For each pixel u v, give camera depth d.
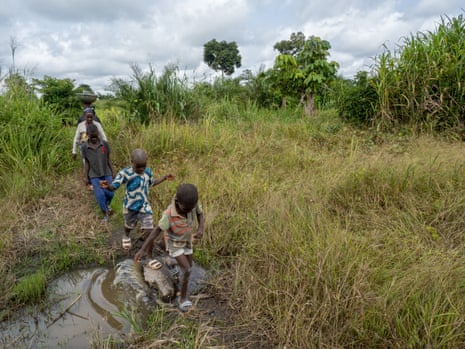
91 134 4.84
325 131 8.82
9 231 4.43
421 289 2.64
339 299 2.65
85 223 4.79
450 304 2.46
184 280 3.16
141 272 3.72
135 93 9.30
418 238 3.65
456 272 2.85
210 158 6.86
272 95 13.73
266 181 5.52
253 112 11.55
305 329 2.63
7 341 2.76
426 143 6.61
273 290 3.05
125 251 4.19
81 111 11.58
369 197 4.63
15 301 3.22
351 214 4.26
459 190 4.42
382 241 3.62
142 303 3.24
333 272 2.87
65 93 11.70
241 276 3.39
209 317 3.05
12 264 3.79
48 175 6.25
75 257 3.98
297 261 3.08
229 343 2.74
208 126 8.45
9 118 6.60
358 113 9.03
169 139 7.61
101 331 2.88
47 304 3.23
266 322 2.90
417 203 4.33
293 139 8.36
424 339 2.37
